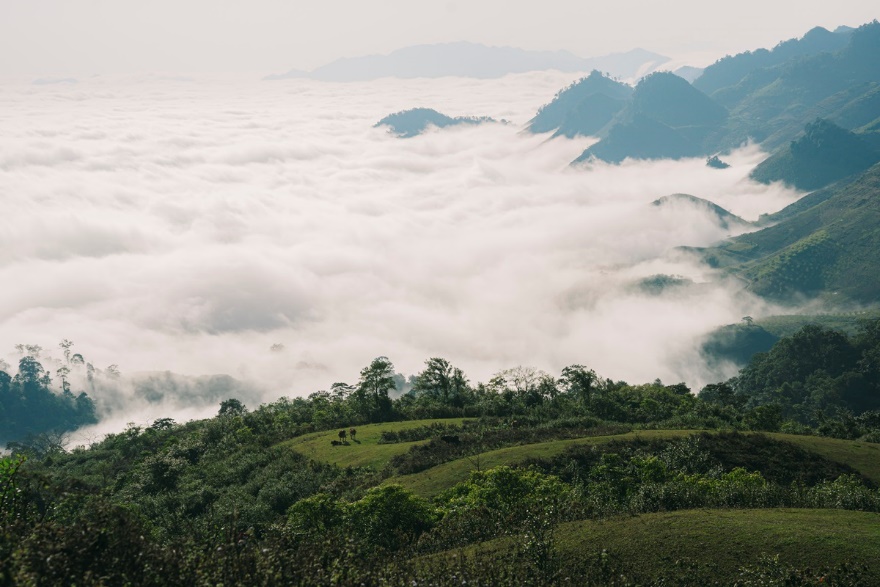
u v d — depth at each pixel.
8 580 12.95
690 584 26.61
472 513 36.59
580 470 57.59
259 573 15.79
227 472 80.75
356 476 67.56
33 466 125.19
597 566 27.94
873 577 25.56
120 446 134.38
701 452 60.12
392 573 19.62
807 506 36.00
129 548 15.52
